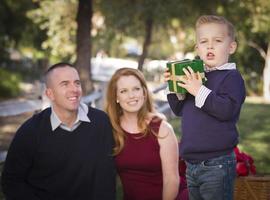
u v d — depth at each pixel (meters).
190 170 3.32
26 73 26.19
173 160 3.61
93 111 3.68
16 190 3.54
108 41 19.09
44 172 3.54
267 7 14.05
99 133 3.59
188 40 18.70
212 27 3.26
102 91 9.48
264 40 23.20
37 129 3.54
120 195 5.34
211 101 3.10
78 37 10.71
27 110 8.73
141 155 3.57
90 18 10.76
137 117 3.64
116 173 3.64
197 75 3.20
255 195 4.05
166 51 30.53
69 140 3.52
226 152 3.22
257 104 17.52
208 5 11.90
